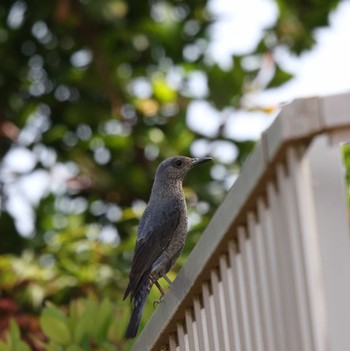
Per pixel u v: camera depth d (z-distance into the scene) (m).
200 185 15.54
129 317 11.28
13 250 16.45
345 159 11.71
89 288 14.07
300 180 5.54
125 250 14.59
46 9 17.20
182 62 17.80
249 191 6.02
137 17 17.69
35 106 17.81
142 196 16.72
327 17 17.67
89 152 17.22
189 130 16.62
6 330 12.98
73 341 11.04
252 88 16.19
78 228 15.23
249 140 16.19
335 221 5.53
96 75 17.27
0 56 17.80
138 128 16.98
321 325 5.44
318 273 5.48
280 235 5.82
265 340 6.10
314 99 5.41
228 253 6.78
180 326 8.02
